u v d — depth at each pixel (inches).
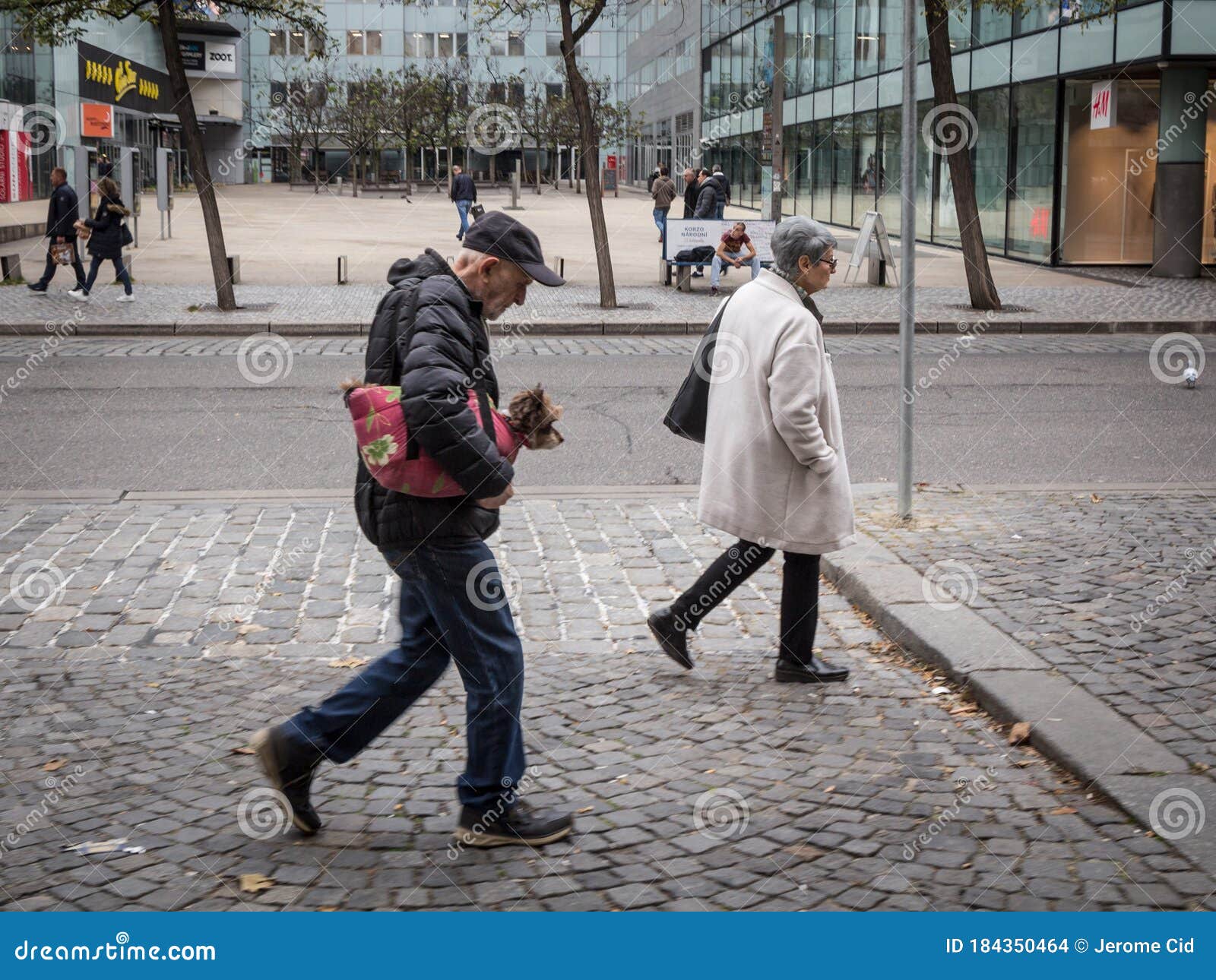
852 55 1365.7
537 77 2657.5
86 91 1915.6
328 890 137.9
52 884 138.6
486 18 865.5
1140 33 876.6
